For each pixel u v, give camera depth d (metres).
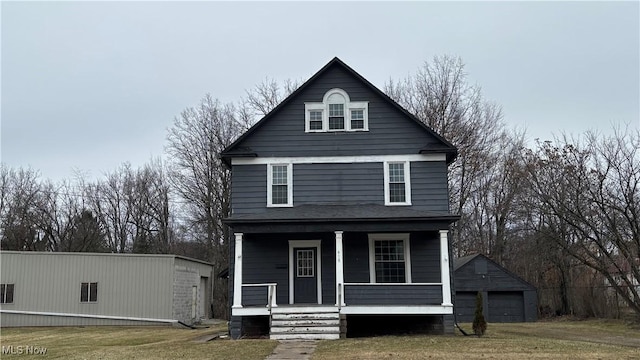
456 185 40.34
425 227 18.75
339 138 21.12
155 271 28.09
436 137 20.81
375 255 20.27
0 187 50.88
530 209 36.34
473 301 32.56
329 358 13.19
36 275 27.88
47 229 49.16
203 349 15.39
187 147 43.56
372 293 18.39
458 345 15.26
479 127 40.59
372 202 20.66
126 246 51.44
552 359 12.90
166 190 50.06
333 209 20.08
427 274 20.06
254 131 21.22
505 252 41.66
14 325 27.30
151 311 27.70
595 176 26.59
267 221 18.67
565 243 29.94
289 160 20.98
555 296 36.94
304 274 20.38
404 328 19.56
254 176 20.89
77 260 28.09
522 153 36.97
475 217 43.53
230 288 20.62
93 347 17.48
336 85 21.53
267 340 17.02
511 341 16.27
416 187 20.59
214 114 43.44
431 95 40.75
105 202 52.12
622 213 25.61
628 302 26.33
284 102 21.31
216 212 43.06
